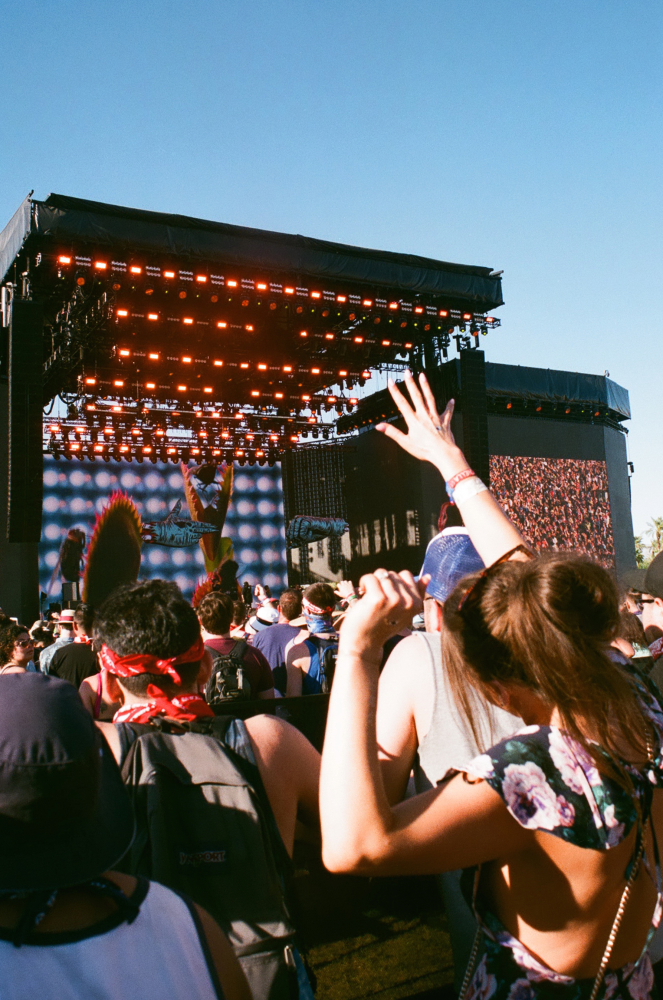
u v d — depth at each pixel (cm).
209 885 146
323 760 111
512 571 127
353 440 2720
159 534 2302
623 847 113
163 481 2339
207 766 157
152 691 171
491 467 2575
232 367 2180
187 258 1712
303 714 276
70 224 1565
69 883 94
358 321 2092
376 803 104
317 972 227
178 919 102
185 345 2084
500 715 155
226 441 2481
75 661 506
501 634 121
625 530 2872
